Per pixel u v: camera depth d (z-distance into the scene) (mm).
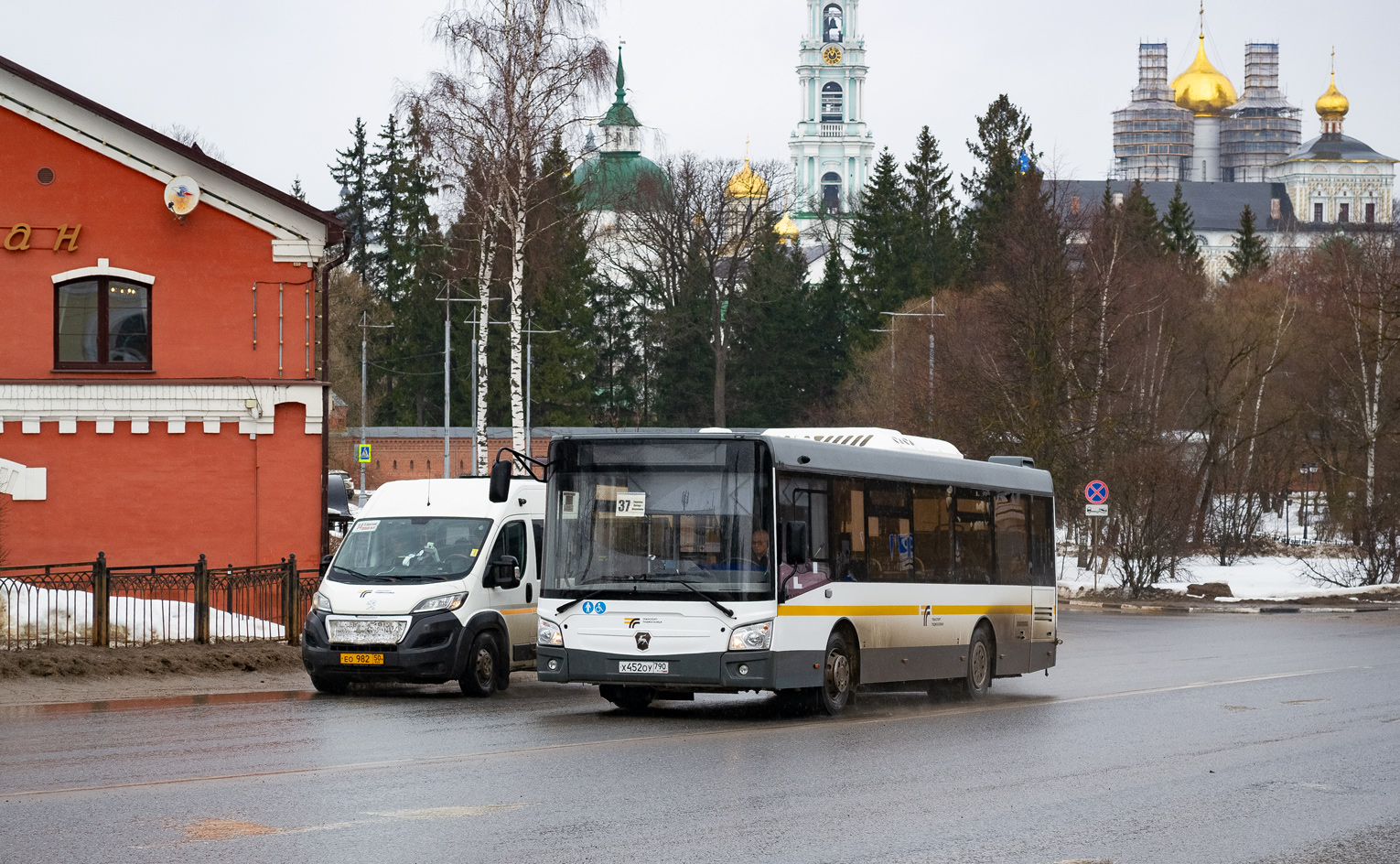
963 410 55062
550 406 92312
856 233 98562
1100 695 20328
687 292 97688
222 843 8766
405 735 14211
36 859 8281
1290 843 9828
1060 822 10297
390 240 94812
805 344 100938
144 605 21156
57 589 20609
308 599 24547
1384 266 66625
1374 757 13922
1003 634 21156
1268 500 74000
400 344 92562
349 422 86750
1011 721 16719
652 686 16062
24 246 25406
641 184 96375
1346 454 67000
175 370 25906
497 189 44062
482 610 19219
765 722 16203
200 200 26016
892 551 18500
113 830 9078
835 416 91500
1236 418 65000
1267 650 29109
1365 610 43125
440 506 19969
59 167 25625
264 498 26062
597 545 16281
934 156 98688
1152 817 10609
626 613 15992
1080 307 52000
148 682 18922
